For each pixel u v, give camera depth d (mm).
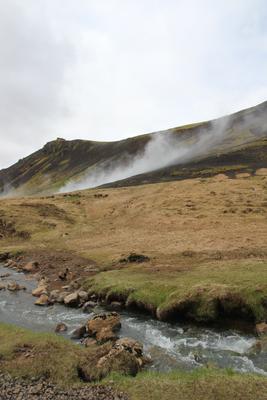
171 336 26578
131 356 19781
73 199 119125
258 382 16766
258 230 67688
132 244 63750
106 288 36375
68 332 27484
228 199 94938
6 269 54719
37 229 83812
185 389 16328
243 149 180500
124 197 113875
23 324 29547
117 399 15750
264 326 26594
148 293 33094
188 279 35438
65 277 45188
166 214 88812
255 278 33156
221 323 28500
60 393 16391
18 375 18109
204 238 64000
